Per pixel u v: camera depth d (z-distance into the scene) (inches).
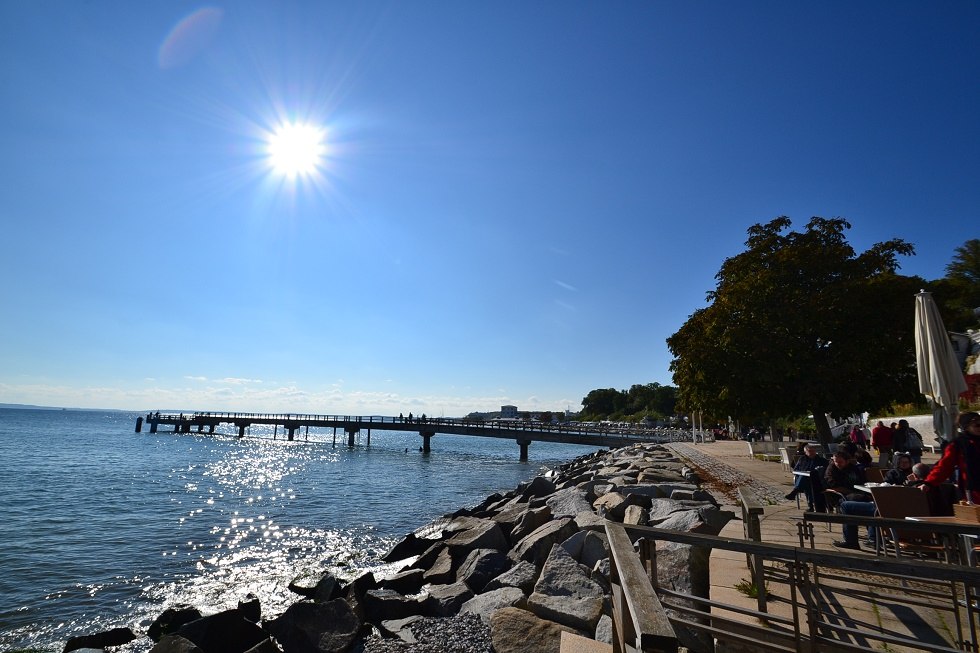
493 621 269.7
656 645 79.4
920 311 323.3
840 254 716.7
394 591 360.2
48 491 986.7
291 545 621.9
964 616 183.9
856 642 169.9
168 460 1712.6
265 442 3048.7
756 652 164.7
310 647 297.3
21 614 409.7
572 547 351.3
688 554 252.5
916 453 563.2
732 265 812.0
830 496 324.8
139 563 543.5
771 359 679.1
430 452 2384.4
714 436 1635.1
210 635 307.3
